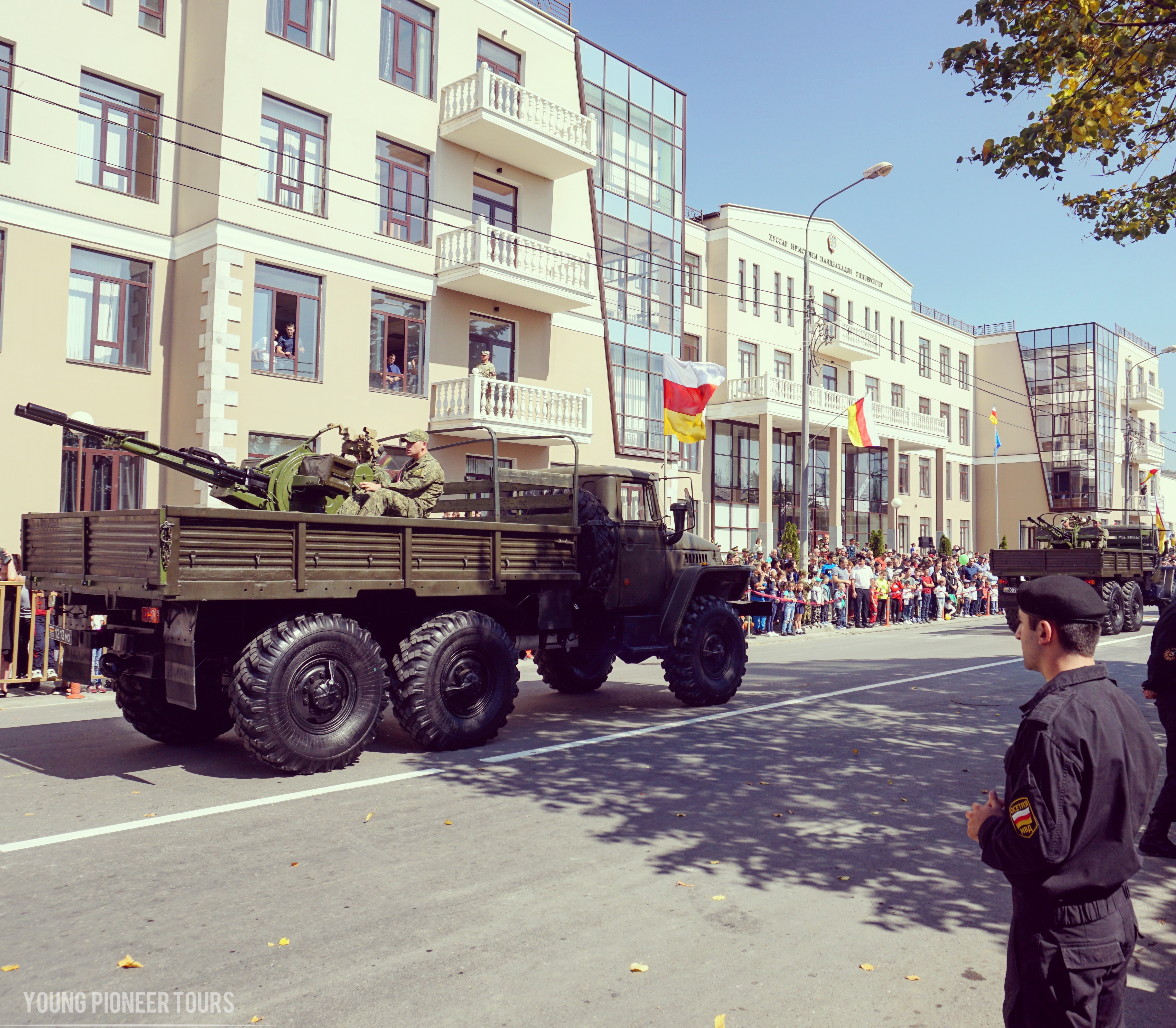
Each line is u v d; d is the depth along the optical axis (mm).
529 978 3383
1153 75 7363
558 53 22375
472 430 19078
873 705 9469
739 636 9680
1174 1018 3262
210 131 16328
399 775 6254
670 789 6043
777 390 32125
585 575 8195
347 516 6230
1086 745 2084
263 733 5945
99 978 3320
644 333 24844
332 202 17812
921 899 4258
